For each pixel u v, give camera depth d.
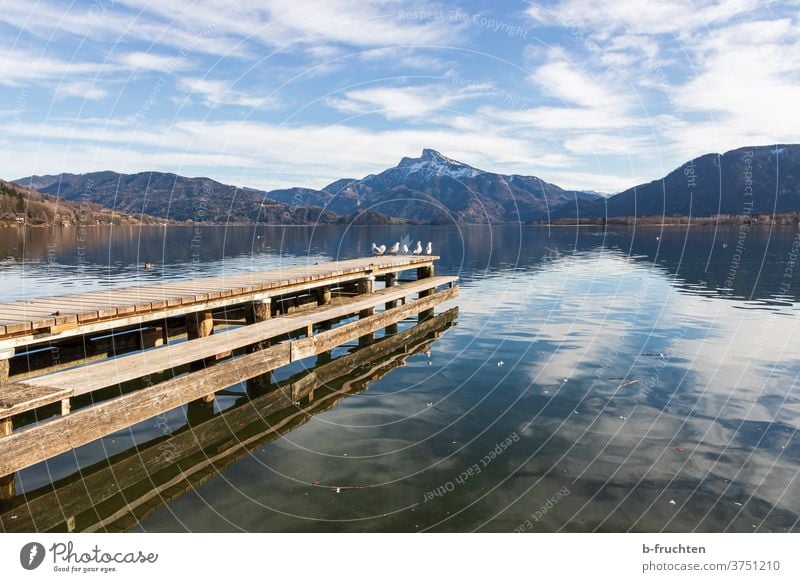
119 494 7.07
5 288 24.03
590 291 23.42
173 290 12.41
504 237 72.38
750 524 6.13
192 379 9.08
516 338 15.09
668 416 9.21
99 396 10.44
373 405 10.14
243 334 11.41
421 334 15.94
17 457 6.46
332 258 39.34
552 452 7.94
